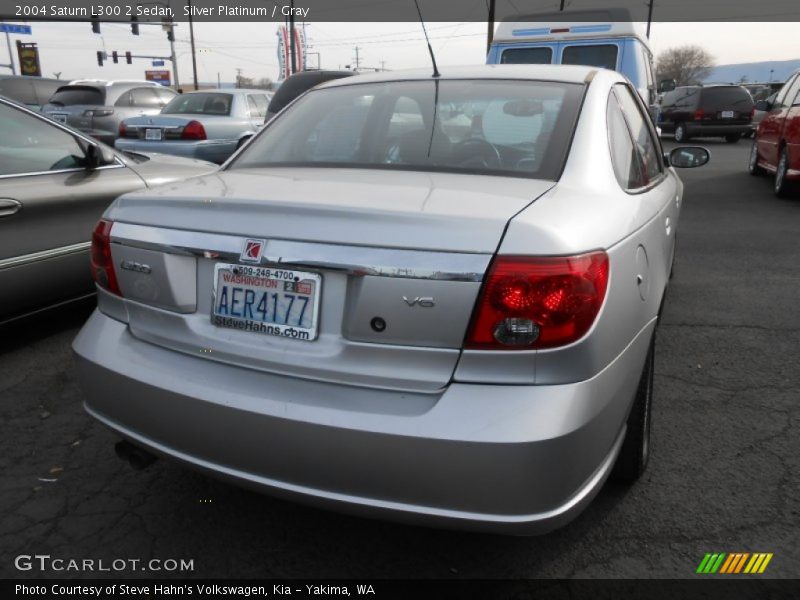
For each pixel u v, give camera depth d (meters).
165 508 2.59
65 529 2.46
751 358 4.01
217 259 2.03
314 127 2.85
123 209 2.28
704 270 6.07
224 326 2.05
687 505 2.58
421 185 2.14
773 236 7.50
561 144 2.38
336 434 1.81
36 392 3.52
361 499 1.86
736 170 13.79
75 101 12.10
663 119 21.95
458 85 2.82
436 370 1.79
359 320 1.82
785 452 2.95
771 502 2.60
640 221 2.33
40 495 2.65
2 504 2.59
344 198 1.98
